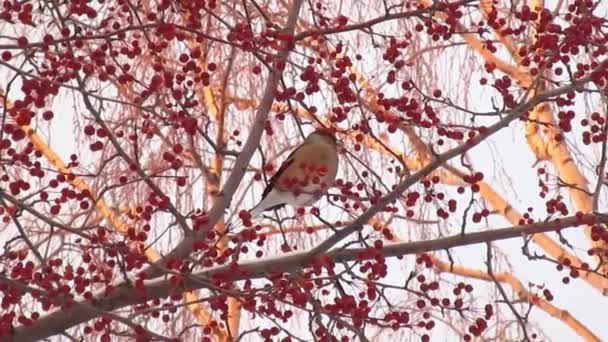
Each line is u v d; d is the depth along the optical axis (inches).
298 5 480.1
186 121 427.8
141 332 366.6
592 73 438.3
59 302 371.9
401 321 405.1
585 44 447.8
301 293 385.7
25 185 399.5
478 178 437.4
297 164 493.0
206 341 412.5
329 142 505.4
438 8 462.0
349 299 395.9
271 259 431.5
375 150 569.0
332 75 441.4
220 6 552.4
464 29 546.6
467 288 434.0
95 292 416.2
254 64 572.1
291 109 449.1
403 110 442.3
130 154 517.0
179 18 502.3
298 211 445.7
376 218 546.0
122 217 513.0
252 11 555.2
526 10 464.1
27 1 409.7
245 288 411.8
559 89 442.0
